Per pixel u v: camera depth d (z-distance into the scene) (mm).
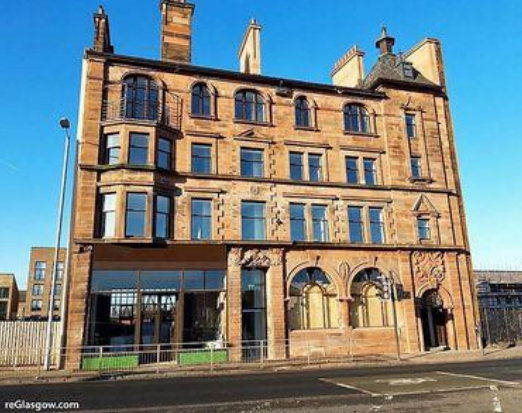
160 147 25531
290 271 26125
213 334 24281
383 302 27594
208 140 26875
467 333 28734
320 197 27844
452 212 30750
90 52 25656
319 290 26656
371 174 29828
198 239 25031
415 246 28672
